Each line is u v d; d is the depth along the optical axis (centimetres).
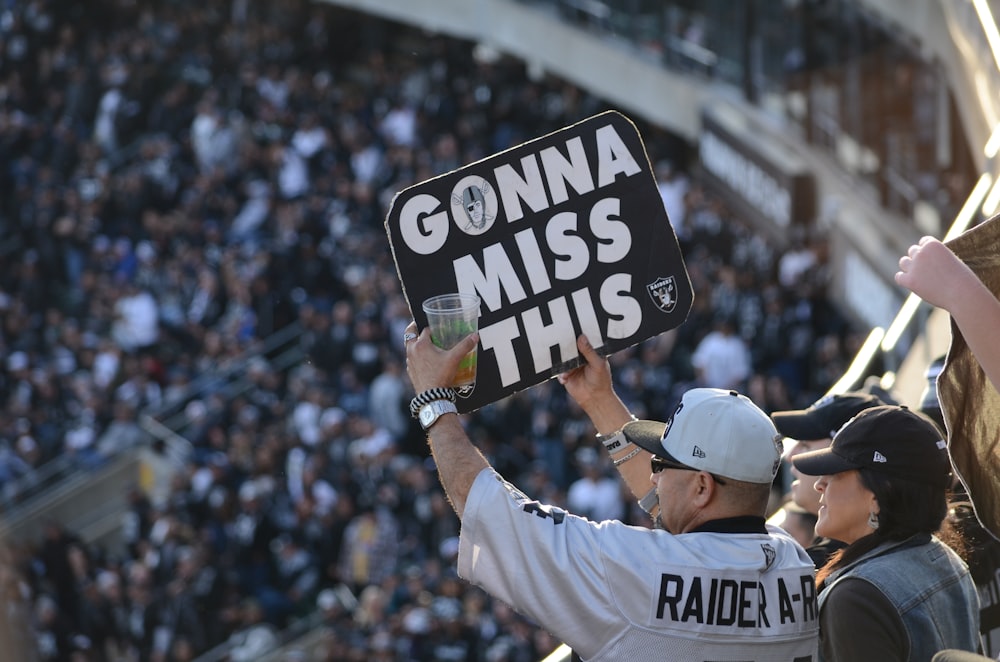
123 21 3822
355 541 2214
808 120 2400
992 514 374
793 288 2341
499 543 374
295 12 3847
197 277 3038
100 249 3234
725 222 2703
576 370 462
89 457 2745
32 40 3775
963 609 420
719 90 2772
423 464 2491
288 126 3472
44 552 2314
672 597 366
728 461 378
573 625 372
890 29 2033
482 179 439
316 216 3084
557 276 443
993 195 802
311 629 2195
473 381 420
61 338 3047
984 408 372
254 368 2686
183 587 2202
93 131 3672
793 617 384
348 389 2545
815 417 498
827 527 433
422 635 1923
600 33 3170
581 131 443
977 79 1446
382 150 3366
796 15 2417
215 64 3716
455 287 437
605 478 2144
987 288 374
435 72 3519
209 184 3266
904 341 918
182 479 2453
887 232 2053
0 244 3484
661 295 447
